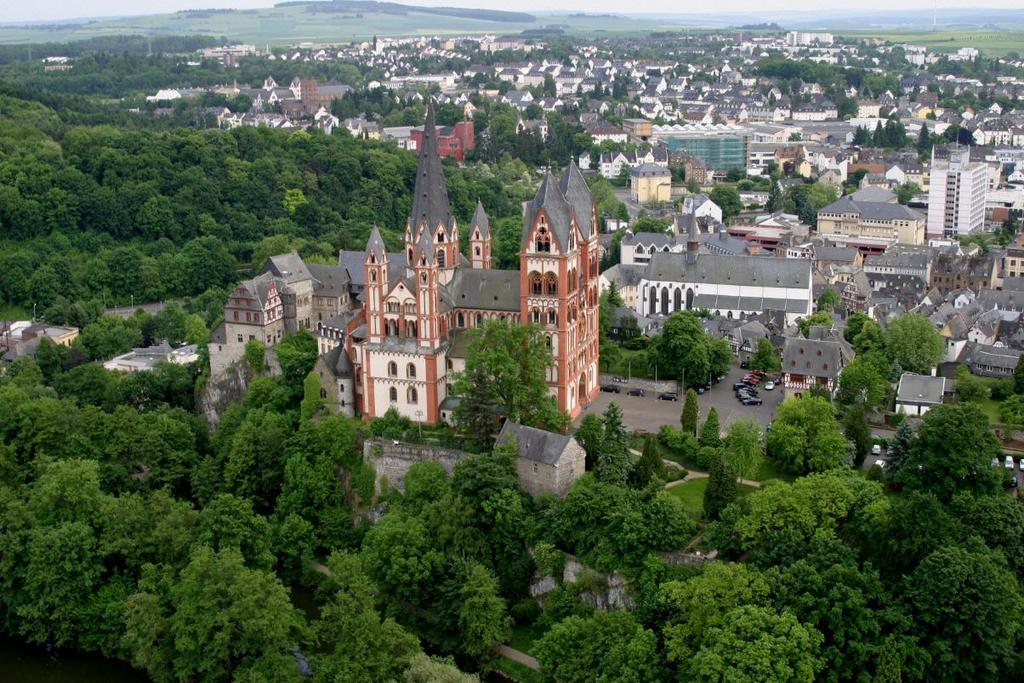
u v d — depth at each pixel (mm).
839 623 169875
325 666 183625
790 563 182875
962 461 198750
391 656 184875
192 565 192125
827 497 193500
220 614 186125
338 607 189750
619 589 196125
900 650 168750
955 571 171125
